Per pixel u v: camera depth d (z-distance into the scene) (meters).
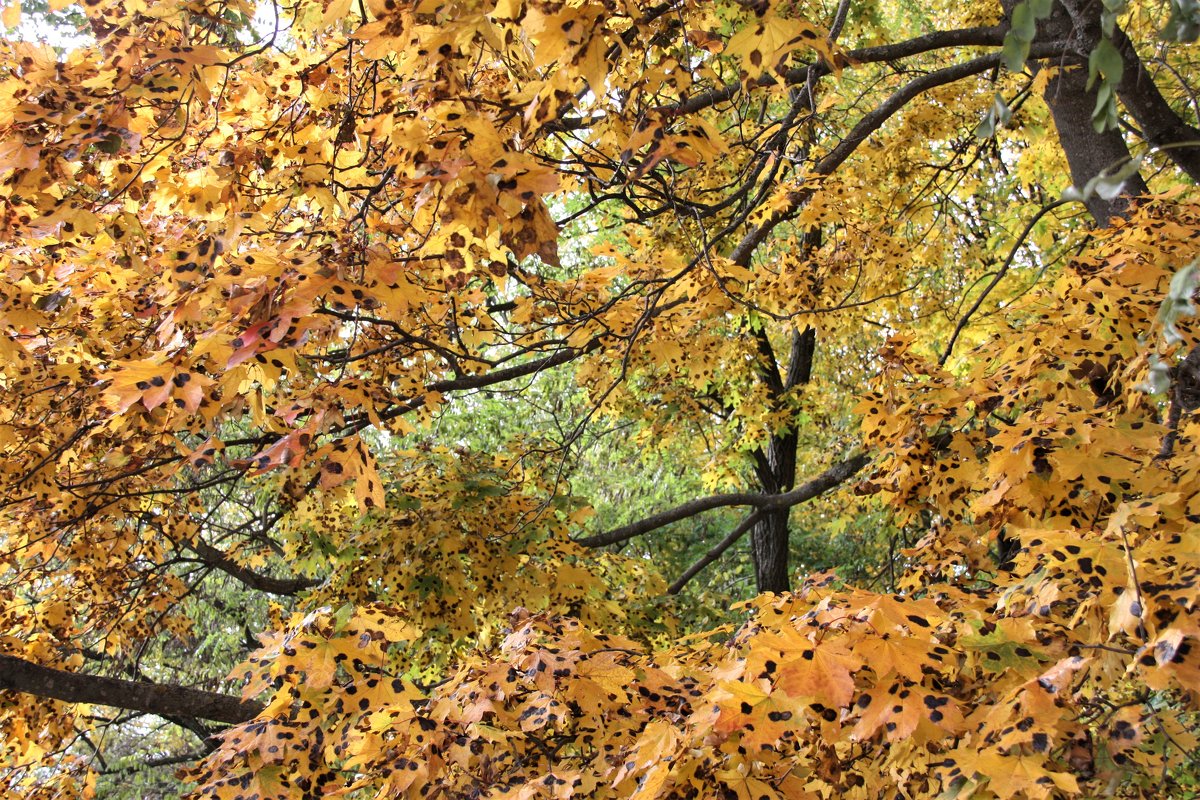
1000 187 7.62
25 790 5.07
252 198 2.84
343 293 2.03
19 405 3.60
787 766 1.98
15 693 4.95
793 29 1.83
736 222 4.52
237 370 2.27
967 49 7.43
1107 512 2.50
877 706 1.68
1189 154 3.67
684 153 1.87
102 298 3.36
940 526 3.27
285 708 2.45
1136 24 5.03
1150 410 2.91
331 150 2.85
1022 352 3.09
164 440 3.69
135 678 5.58
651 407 8.41
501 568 5.70
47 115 2.10
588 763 2.42
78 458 4.25
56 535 4.71
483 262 2.92
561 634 2.58
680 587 9.54
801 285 5.07
